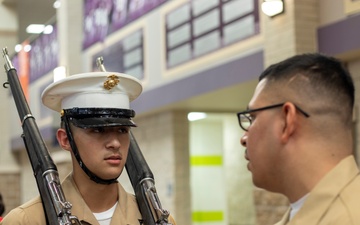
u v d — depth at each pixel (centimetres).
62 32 1109
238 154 1116
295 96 145
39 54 1295
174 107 872
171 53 820
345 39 535
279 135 148
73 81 204
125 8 946
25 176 1472
